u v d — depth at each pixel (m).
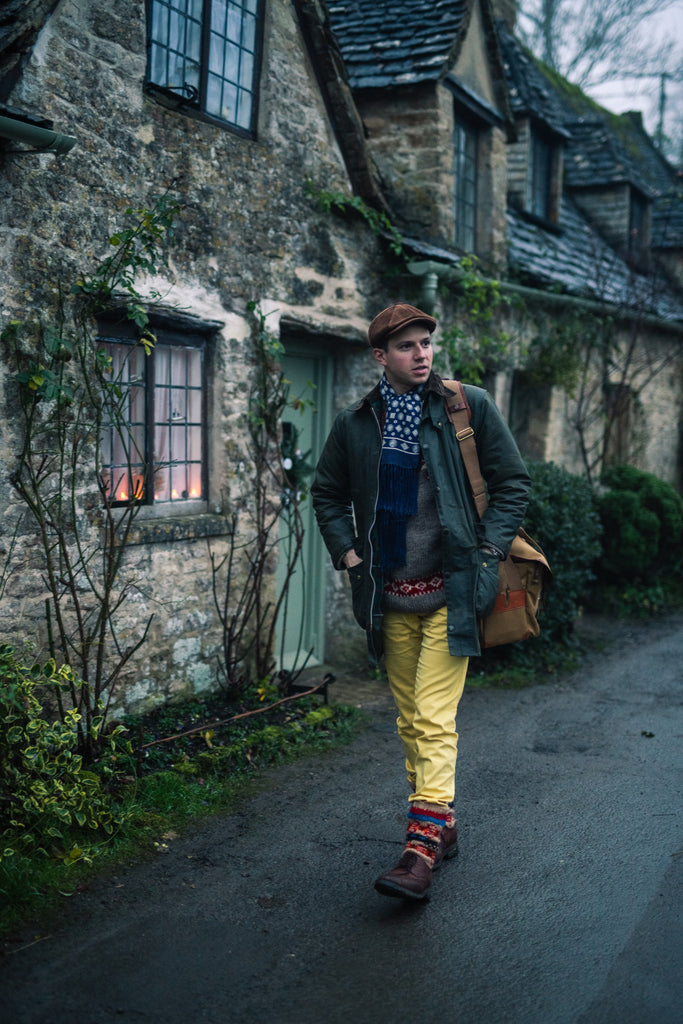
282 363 6.04
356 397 6.38
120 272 4.29
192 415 5.04
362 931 2.92
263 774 4.29
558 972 2.69
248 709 4.97
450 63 6.75
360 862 3.42
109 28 4.21
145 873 3.29
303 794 4.07
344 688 5.93
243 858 3.44
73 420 4.12
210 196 4.88
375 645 3.22
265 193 5.28
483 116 7.59
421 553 3.11
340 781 4.23
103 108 4.21
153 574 4.68
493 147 7.81
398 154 6.90
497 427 3.16
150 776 3.94
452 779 3.14
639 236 12.31
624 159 12.03
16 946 2.79
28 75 3.83
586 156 11.90
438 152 6.78
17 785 3.35
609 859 3.44
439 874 3.33
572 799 4.04
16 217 3.79
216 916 3.01
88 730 3.97
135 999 2.54
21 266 3.83
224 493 5.14
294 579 6.27
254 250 5.22
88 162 4.14
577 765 4.50
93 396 4.19
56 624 4.12
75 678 3.88
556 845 3.57
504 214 8.13
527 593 3.31
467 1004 2.53
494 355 7.61
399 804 3.97
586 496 7.08
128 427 4.28
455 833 3.43
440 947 2.83
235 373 5.15
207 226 4.87
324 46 5.53
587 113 14.60
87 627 4.28
